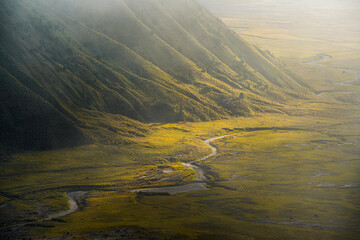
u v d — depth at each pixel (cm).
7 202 11594
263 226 9225
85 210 10719
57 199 11775
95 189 12800
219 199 11506
